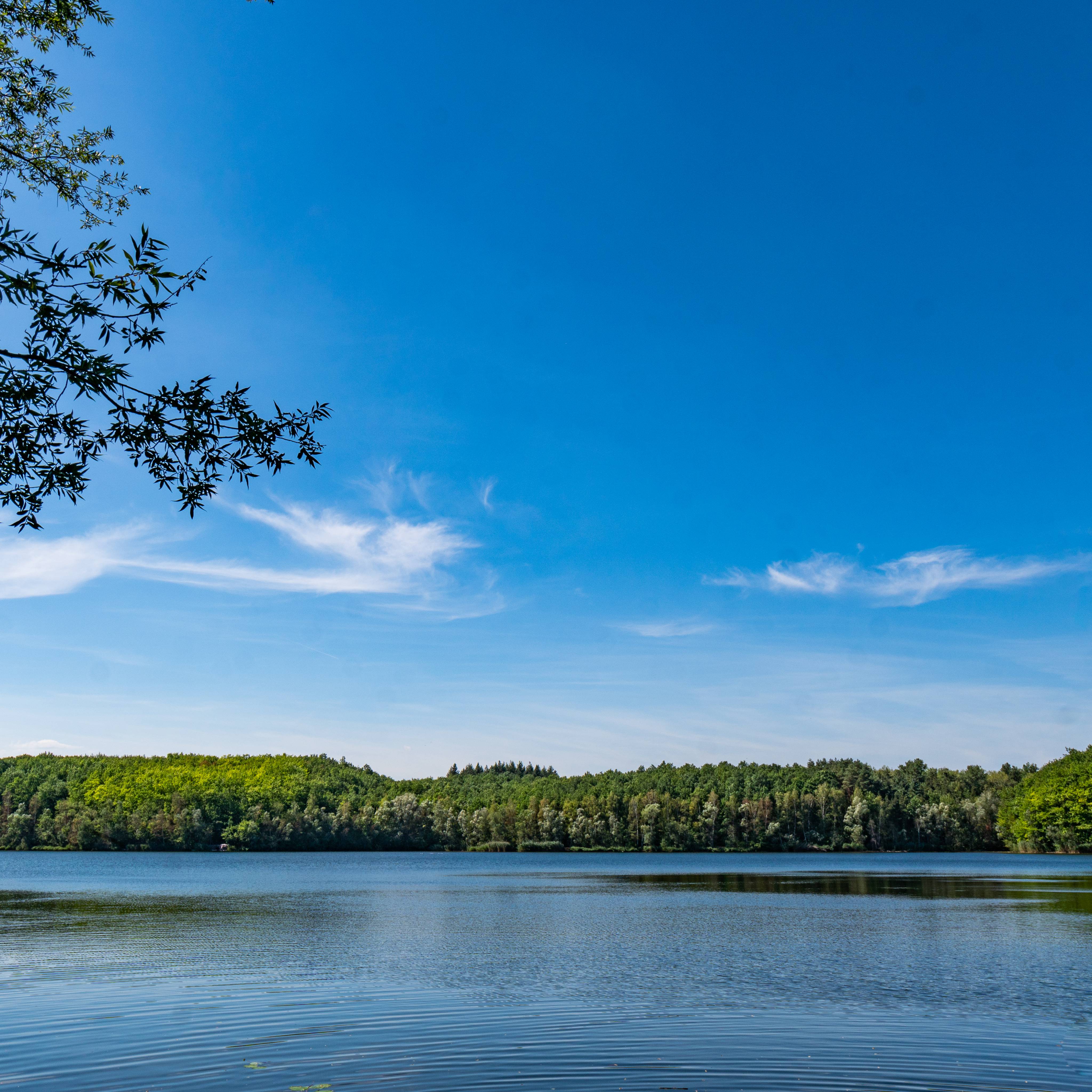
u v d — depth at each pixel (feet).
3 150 52.16
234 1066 63.00
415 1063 63.67
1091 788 580.71
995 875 350.84
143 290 43.34
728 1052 67.31
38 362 41.42
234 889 272.10
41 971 108.37
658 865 488.02
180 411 44.45
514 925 165.58
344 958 120.57
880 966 112.57
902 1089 57.77
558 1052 67.41
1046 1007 85.56
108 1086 57.98
